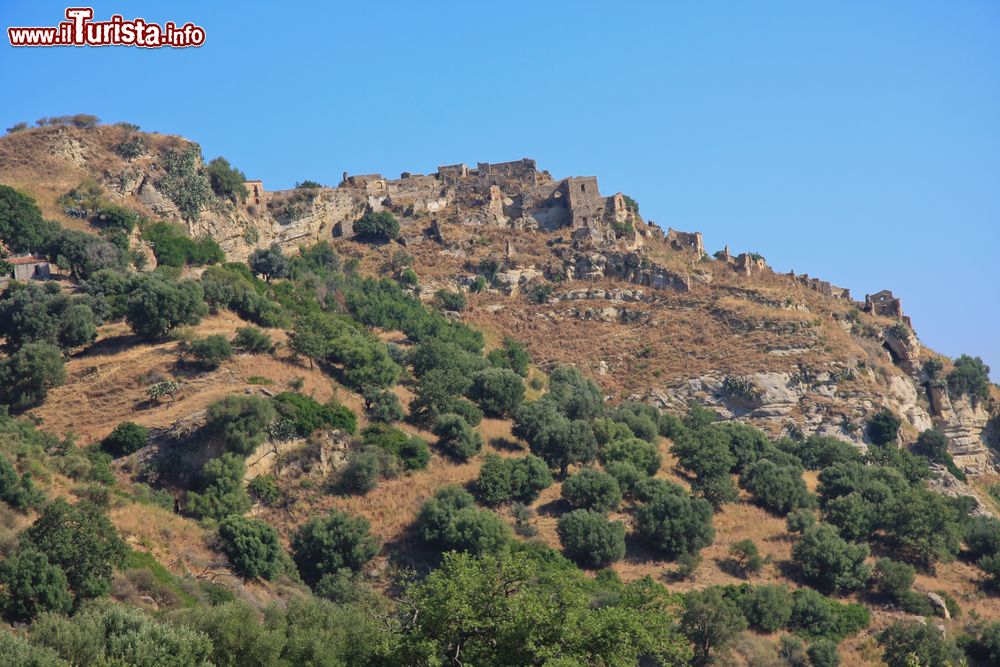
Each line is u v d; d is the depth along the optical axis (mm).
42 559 83062
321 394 147500
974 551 144625
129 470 125500
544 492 139375
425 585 65188
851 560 129875
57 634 69750
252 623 78812
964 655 117250
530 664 59844
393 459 134875
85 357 148625
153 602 89188
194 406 135000
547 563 119688
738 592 120062
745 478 150875
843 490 152375
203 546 108438
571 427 146500
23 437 123312
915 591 130625
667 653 71250
